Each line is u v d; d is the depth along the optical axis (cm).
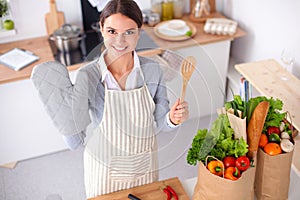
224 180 146
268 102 145
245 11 308
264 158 155
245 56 324
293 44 260
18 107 286
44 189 286
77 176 295
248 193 154
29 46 300
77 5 312
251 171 149
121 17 130
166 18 325
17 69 271
